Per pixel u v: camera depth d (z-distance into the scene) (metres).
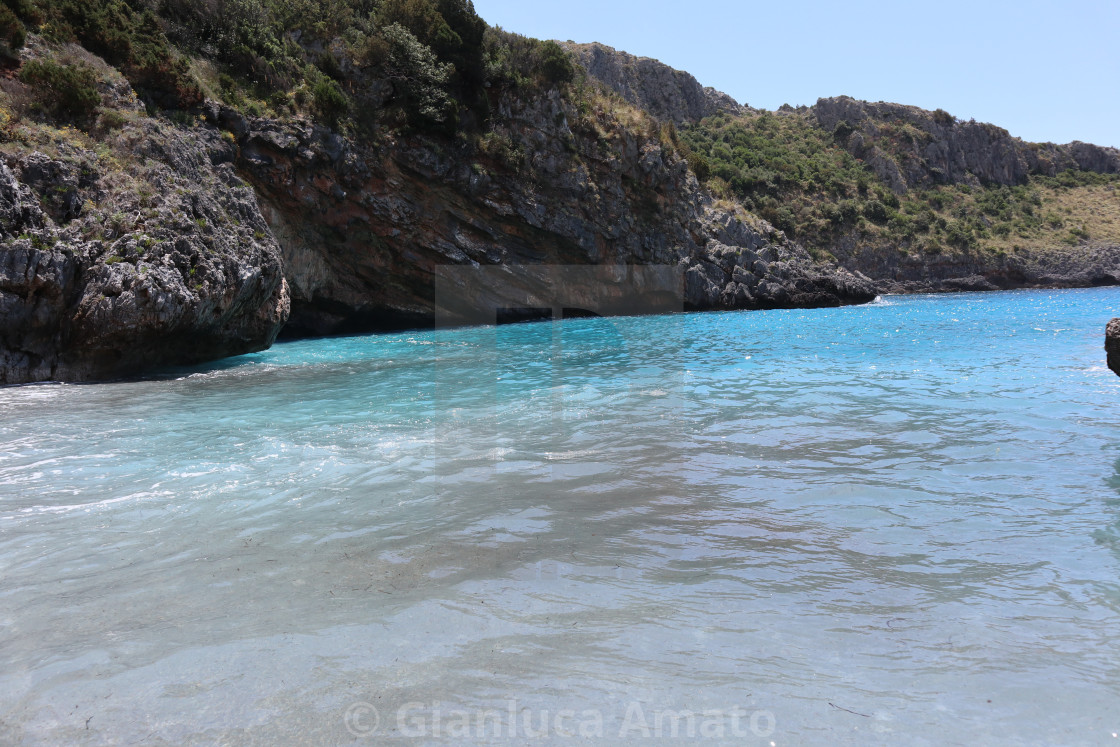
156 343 13.89
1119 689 2.47
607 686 2.54
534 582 3.51
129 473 5.82
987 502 4.77
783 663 2.69
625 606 3.23
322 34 27.03
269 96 23.89
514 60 31.89
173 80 20.31
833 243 63.34
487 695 2.48
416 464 6.02
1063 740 2.18
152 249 13.77
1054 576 3.50
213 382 12.10
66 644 2.90
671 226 37.66
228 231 16.44
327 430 7.59
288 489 5.29
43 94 15.55
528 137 31.20
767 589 3.41
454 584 3.50
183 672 2.66
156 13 22.77
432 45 28.81
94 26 19.12
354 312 27.48
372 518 4.59
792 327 24.81
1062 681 2.53
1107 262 67.19
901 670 2.63
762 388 10.34
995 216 75.62
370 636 2.94
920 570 3.63
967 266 65.38
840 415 8.11
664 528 4.34
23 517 4.67
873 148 77.88
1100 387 9.75
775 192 66.19
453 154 28.42
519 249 30.95
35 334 12.59
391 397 9.94
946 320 27.94
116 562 3.86
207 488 5.34
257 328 17.14
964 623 3.02
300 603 3.28
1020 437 6.73
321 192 24.66
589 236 32.59
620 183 34.97
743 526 4.37
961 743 2.17
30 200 13.01
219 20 23.70
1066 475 5.38
